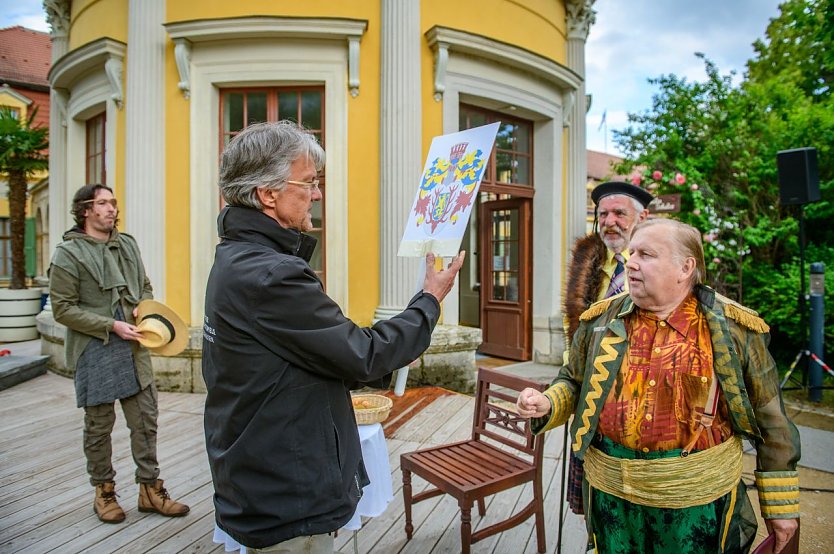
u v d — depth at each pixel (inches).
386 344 51.5
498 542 100.7
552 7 263.7
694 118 335.0
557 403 63.3
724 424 54.3
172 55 212.2
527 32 249.6
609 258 85.2
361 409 95.8
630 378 56.1
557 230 267.0
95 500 110.0
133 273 111.5
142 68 211.5
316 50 209.0
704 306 55.0
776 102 351.6
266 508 47.9
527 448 98.2
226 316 48.7
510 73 239.5
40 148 346.0
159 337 106.0
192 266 210.7
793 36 443.5
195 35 204.2
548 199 265.4
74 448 151.9
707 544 52.9
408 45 209.6
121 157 225.9
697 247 55.4
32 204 576.1
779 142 313.6
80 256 103.0
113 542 100.4
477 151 64.8
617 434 56.2
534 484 96.0
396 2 209.0
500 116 256.5
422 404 189.0
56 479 129.7
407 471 100.0
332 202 211.0
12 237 351.3
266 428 48.1
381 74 211.6
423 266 65.1
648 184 322.3
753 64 483.8
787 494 53.7
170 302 213.3
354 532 90.6
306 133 55.1
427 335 55.3
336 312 50.1
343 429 51.9
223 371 49.4
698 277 56.3
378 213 213.6
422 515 111.3
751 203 305.9
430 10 218.2
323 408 50.1
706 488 52.6
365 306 212.7
